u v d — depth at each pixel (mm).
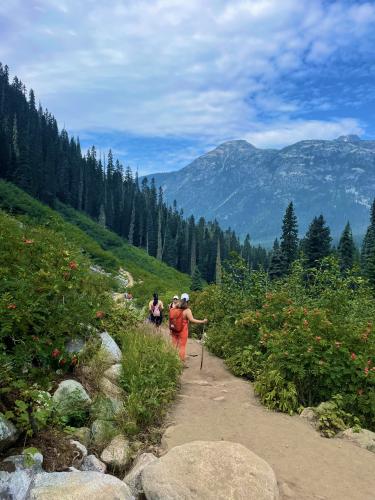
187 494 4066
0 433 4156
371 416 7320
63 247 8250
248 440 5934
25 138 93500
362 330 8562
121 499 3887
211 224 148750
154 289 34250
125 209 113938
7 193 66688
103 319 8688
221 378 9727
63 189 102438
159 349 8438
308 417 7117
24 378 5168
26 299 5512
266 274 14609
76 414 5457
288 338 8195
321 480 4961
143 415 6133
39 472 4145
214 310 15789
